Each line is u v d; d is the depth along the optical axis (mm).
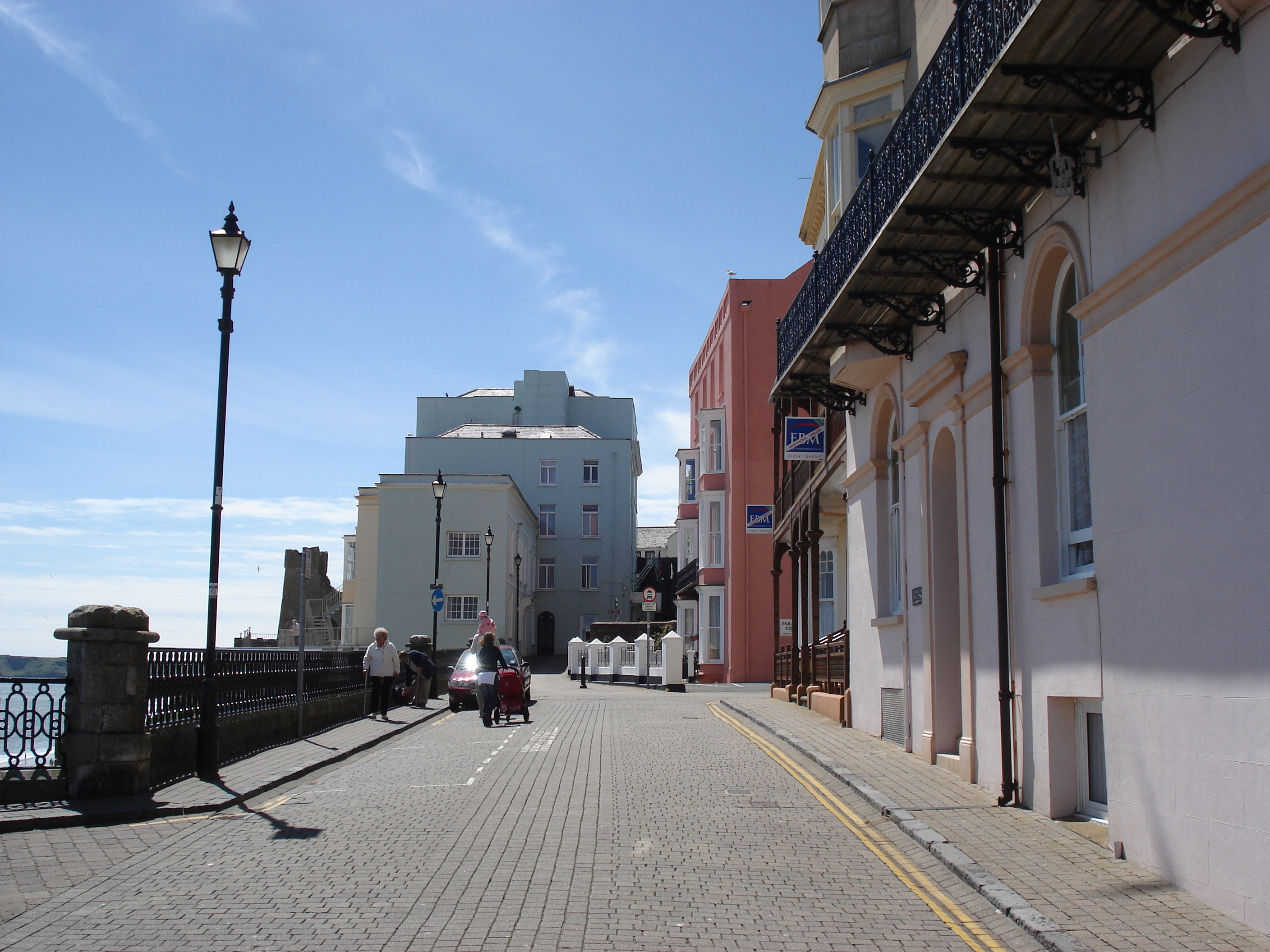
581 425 79375
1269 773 6090
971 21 8992
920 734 13750
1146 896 6789
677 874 7602
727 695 31672
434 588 31922
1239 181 6535
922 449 13617
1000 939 6191
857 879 7551
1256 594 6258
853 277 12266
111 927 6203
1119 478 7898
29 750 10414
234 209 13016
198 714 12672
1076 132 8508
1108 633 8055
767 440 40906
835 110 16781
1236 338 6488
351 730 18609
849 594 18328
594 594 70812
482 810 10227
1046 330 10102
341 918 6379
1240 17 6527
